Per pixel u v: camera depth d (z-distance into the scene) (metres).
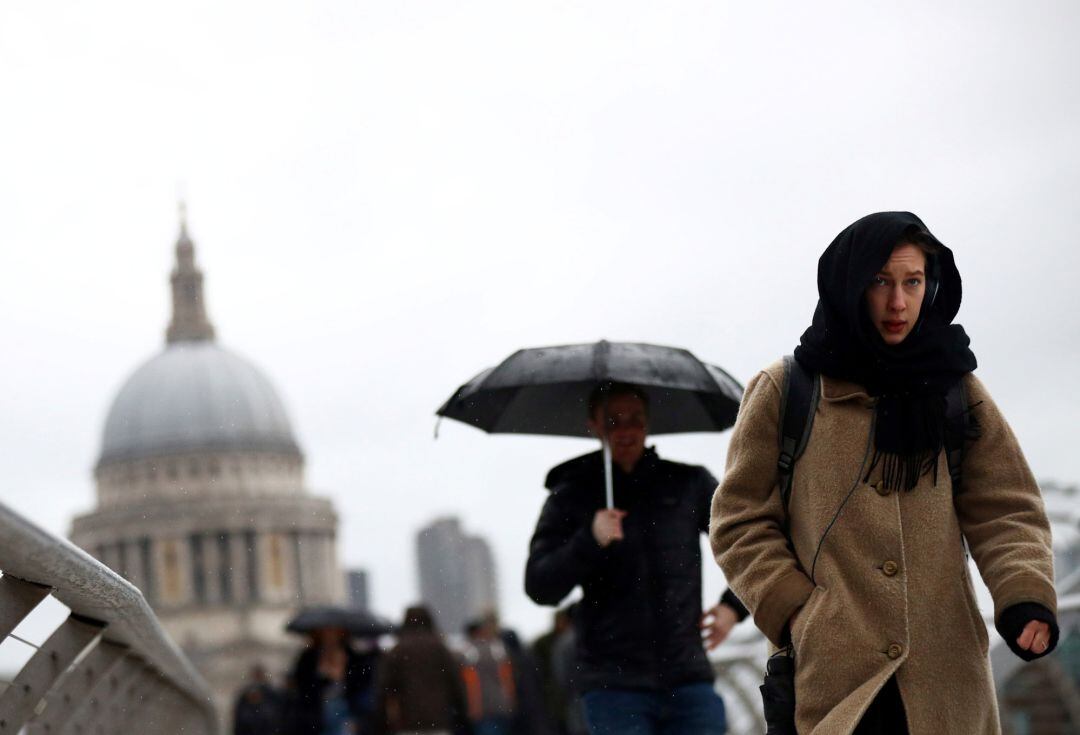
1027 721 25.12
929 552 8.86
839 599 8.81
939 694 8.73
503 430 16.77
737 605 14.62
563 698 25.58
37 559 8.24
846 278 8.81
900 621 8.73
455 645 26.89
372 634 28.77
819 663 8.77
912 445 8.85
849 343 8.96
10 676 9.97
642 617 14.14
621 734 13.96
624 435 14.73
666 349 15.82
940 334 8.97
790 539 9.20
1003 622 8.62
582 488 14.70
